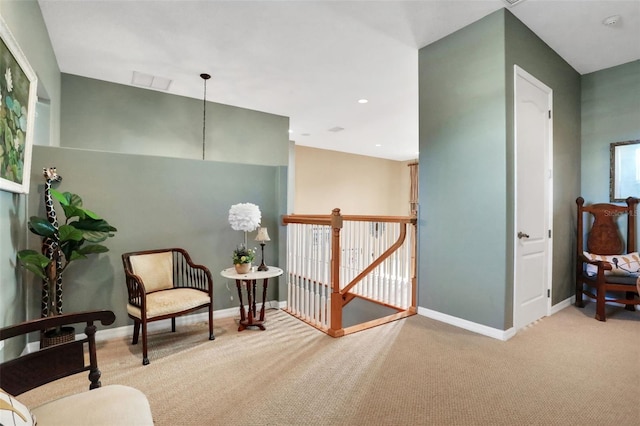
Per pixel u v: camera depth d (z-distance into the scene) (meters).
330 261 3.45
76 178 2.84
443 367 2.32
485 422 1.72
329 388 2.05
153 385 2.11
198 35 3.19
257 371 2.29
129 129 4.40
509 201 2.81
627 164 3.70
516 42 2.90
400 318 3.36
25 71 2.20
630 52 3.49
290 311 3.72
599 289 3.29
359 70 3.97
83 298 2.87
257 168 3.76
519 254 2.97
